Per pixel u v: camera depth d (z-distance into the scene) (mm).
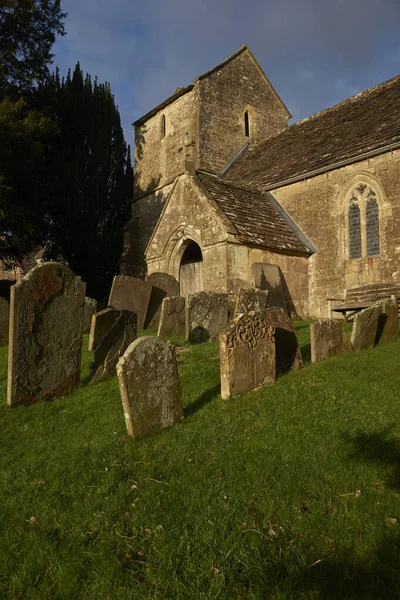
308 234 15664
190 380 6727
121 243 26172
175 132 24453
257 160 21094
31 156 19578
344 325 11320
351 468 3875
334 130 17859
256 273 13180
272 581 2709
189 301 10078
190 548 3053
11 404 6184
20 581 2869
